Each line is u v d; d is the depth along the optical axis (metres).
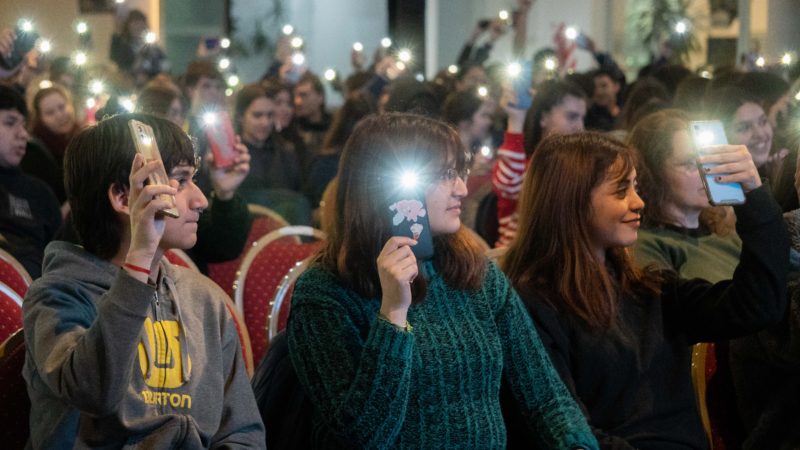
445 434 2.43
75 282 2.23
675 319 3.03
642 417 2.84
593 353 2.83
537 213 2.92
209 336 2.39
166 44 13.91
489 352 2.51
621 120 6.45
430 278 2.54
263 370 2.58
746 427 3.23
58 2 12.45
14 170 4.67
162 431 2.21
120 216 2.25
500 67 8.52
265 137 6.29
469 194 5.56
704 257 3.41
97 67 7.88
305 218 5.76
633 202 2.89
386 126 2.48
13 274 3.38
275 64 10.38
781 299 2.91
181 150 2.27
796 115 4.64
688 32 11.09
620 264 2.99
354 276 2.45
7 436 2.37
